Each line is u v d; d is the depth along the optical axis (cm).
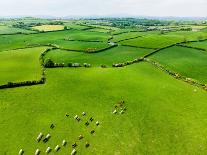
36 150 4028
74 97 5869
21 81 6638
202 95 6084
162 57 9862
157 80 7056
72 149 4125
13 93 5972
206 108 5434
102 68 8025
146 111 5303
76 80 6894
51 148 4138
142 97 5925
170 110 5347
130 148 4178
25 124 4738
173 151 4116
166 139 4400
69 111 5250
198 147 4206
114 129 4675
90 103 5606
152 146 4228
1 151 4019
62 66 8038
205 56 10162
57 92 6100
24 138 4347
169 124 4828
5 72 7444
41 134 4406
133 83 6750
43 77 6881
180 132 4591
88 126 4756
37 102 5575
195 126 4769
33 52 10138
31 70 7644
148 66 8356
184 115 5156
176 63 9025
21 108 5297
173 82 6938
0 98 5700
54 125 4747
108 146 4219
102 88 6388
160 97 5947
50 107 5381
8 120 4844
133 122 4900
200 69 8431
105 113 5209
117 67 8175
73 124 4806
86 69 7881
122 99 5812
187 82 6962
